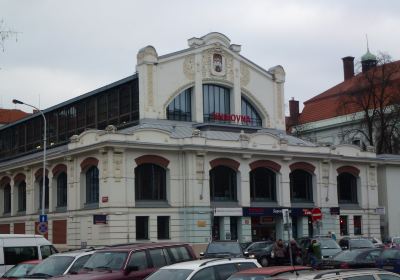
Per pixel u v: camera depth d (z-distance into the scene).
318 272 10.88
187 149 46.72
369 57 86.62
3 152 69.25
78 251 21.30
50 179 51.62
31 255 26.78
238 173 49.59
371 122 65.94
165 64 51.91
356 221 57.59
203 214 46.84
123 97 52.72
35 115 63.19
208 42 54.69
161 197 46.72
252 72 57.50
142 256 19.00
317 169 54.47
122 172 44.44
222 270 15.88
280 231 51.41
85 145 45.97
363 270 11.31
